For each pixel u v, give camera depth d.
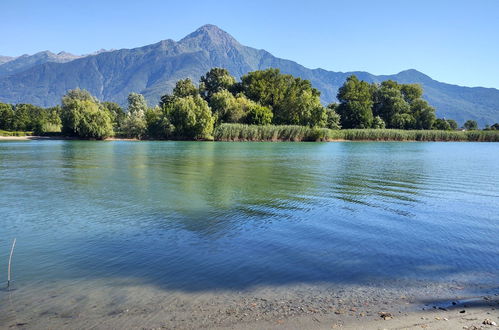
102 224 14.22
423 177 28.45
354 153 56.03
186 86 136.25
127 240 12.14
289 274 9.24
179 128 92.94
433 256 10.69
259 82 122.75
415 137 111.25
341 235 12.80
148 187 22.98
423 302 7.70
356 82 144.38
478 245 11.80
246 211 16.48
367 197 20.19
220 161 40.38
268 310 7.29
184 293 8.11
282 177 27.78
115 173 29.70
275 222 14.56
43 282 8.75
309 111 113.50
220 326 6.63
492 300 7.80
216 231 13.23
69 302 7.66
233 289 8.34
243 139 96.94
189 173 29.86
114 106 151.88
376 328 6.58
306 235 12.76
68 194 20.59
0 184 24.16
